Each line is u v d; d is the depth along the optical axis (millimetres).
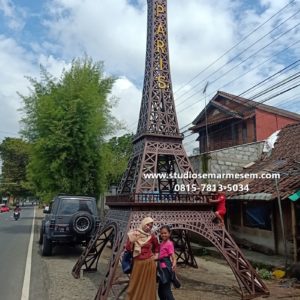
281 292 8391
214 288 8820
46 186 20609
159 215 8734
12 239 17891
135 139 11812
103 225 10516
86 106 20188
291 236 12055
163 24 12789
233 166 18125
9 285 8617
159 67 12172
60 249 15492
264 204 13742
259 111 25234
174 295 8109
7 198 83812
